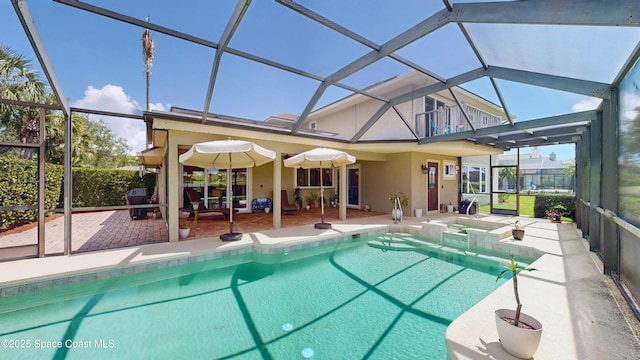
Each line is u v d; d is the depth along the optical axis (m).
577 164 9.13
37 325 3.67
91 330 3.55
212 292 4.71
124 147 28.12
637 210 3.43
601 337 2.81
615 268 4.47
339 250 7.34
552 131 8.48
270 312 4.01
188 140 6.98
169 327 3.61
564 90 4.82
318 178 14.67
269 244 6.61
